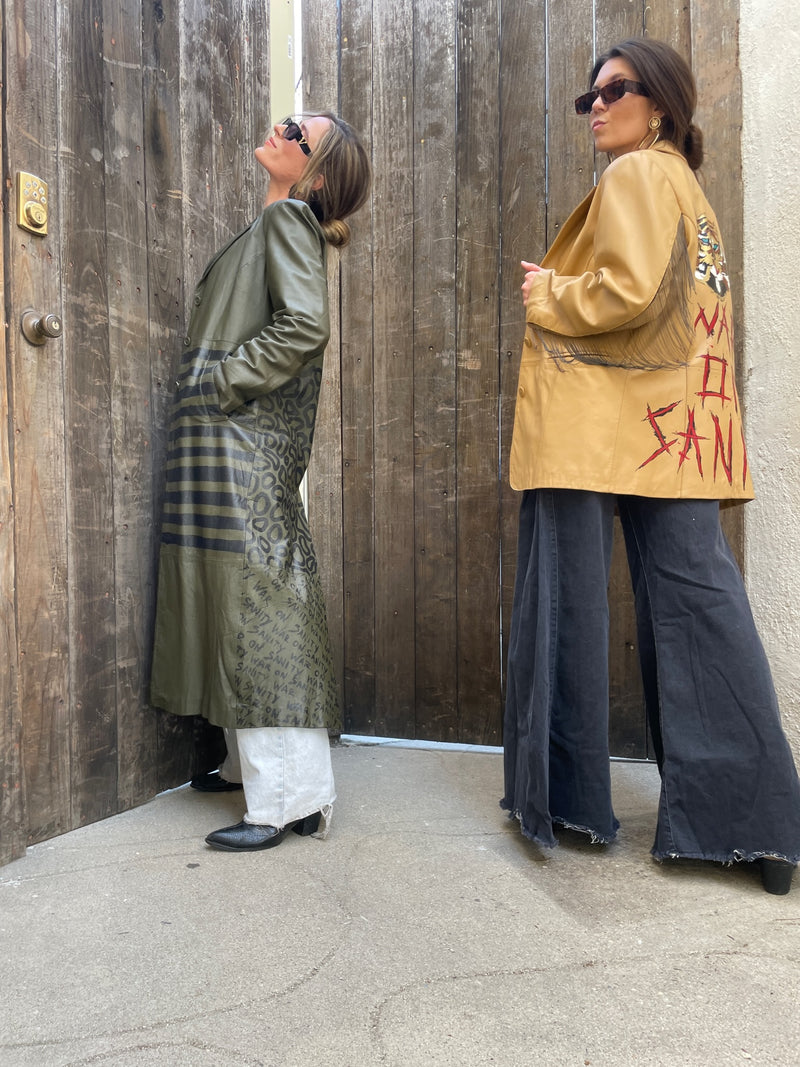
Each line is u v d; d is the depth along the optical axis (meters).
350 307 2.42
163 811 1.77
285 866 1.48
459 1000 1.03
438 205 2.34
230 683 1.56
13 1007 1.01
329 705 1.64
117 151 1.74
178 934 1.21
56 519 1.57
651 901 1.34
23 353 1.49
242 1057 0.91
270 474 1.63
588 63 2.18
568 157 2.21
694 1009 1.01
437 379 2.36
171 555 1.70
